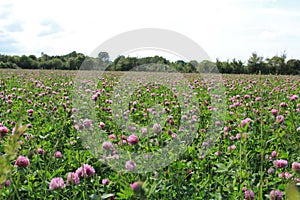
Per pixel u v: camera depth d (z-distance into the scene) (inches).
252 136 223.6
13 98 420.2
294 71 1191.6
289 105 354.6
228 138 227.3
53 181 140.5
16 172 149.8
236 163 175.3
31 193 151.9
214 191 161.9
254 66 1176.8
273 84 627.8
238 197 141.4
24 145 196.4
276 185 162.2
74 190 143.8
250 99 412.2
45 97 431.8
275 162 165.5
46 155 199.0
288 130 236.2
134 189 96.0
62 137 227.8
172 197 153.1
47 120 297.0
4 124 264.4
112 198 140.3
